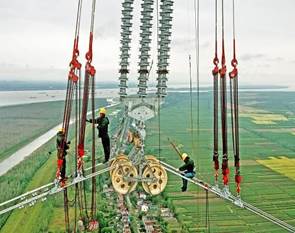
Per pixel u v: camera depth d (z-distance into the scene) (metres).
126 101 18.56
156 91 18.47
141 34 18.69
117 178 17.59
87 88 16.75
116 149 20.27
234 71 17.70
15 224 59.91
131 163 17.62
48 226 57.69
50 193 16.98
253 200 77.50
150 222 58.16
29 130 154.12
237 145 17.73
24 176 86.00
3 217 61.88
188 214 63.94
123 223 55.44
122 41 19.03
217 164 17.89
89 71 16.83
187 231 58.97
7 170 93.31
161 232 57.62
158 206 64.69
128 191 17.70
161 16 18.80
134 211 59.50
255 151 113.19
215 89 17.91
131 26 19.08
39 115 195.88
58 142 17.53
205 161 77.31
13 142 131.25
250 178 91.25
